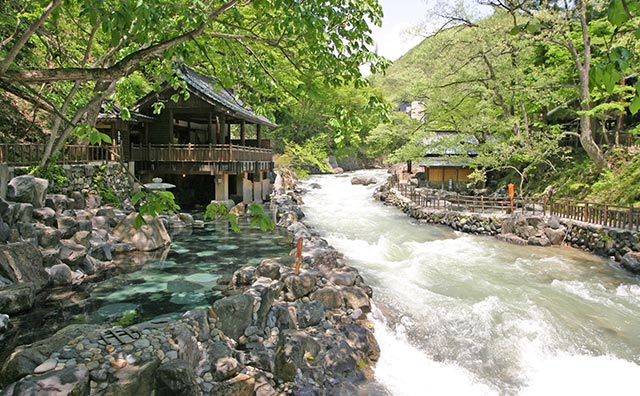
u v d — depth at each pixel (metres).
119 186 14.71
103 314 6.71
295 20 3.89
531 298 9.27
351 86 34.56
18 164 10.27
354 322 7.25
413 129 22.95
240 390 5.03
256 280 7.91
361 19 4.82
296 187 29.77
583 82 16.48
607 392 6.20
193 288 8.06
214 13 3.61
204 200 21.45
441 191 22.95
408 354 6.93
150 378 4.55
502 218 16.31
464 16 19.59
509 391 6.20
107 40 10.47
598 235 13.48
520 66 19.94
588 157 20.55
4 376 4.21
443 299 8.91
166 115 19.11
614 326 8.08
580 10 14.82
